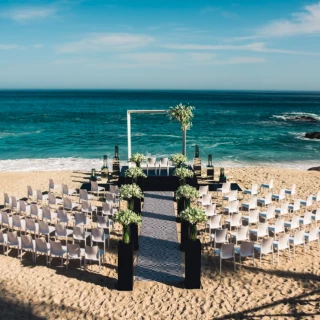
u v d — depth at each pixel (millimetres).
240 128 40969
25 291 7375
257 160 23938
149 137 33375
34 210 10641
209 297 7094
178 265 8289
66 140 31516
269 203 12125
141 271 8039
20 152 25984
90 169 19969
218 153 26016
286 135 35750
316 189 14766
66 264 8281
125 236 7180
